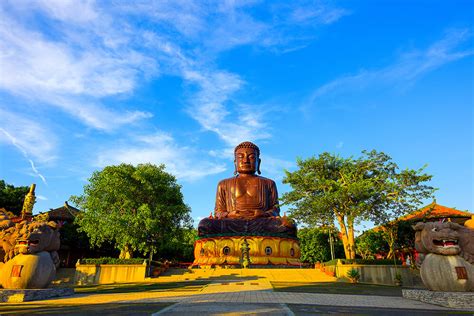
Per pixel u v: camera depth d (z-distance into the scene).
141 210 29.77
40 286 16.97
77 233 42.41
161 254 56.28
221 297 15.88
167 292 18.70
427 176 27.22
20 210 48.66
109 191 31.31
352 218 27.72
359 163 30.83
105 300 15.29
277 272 30.16
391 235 31.86
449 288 15.19
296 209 30.16
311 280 26.91
